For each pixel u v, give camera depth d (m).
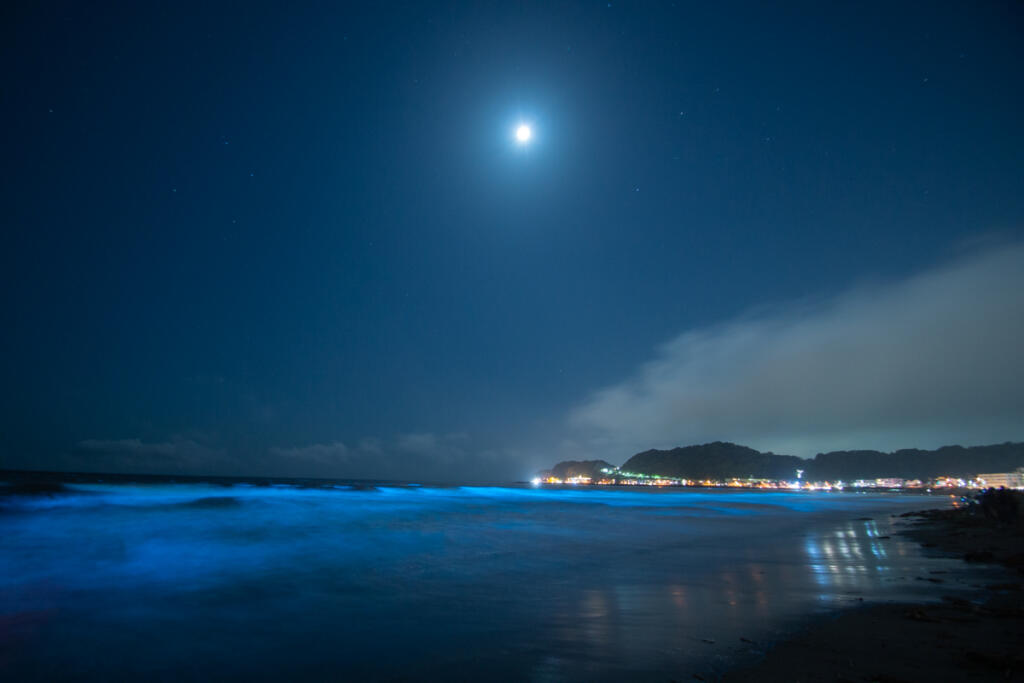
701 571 10.09
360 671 4.79
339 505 22.47
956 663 4.60
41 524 13.15
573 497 48.88
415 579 9.10
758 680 4.33
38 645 5.52
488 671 4.70
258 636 5.83
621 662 4.88
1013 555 11.52
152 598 7.54
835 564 11.04
